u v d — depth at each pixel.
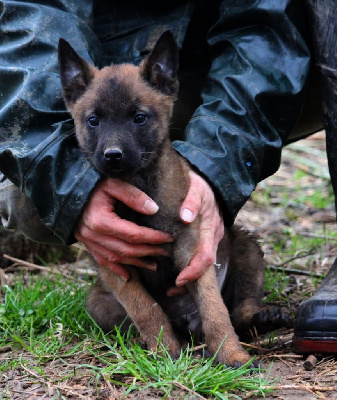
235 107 4.92
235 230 5.64
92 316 5.16
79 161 4.67
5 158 4.63
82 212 4.58
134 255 4.58
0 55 4.88
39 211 4.67
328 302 4.46
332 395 3.89
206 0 5.75
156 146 4.79
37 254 7.42
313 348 4.43
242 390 3.96
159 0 5.87
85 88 4.90
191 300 5.21
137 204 4.50
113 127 4.64
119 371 4.11
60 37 4.80
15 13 5.02
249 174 4.91
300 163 10.70
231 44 5.17
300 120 6.09
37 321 5.26
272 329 5.05
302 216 8.80
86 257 7.50
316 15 5.04
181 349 4.38
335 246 7.62
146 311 4.63
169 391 3.85
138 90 4.78
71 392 3.97
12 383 4.21
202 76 5.94
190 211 4.59
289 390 3.97
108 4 5.95
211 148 4.80
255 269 5.48
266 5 5.07
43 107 4.78
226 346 4.38
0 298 6.15
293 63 5.05
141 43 5.71
